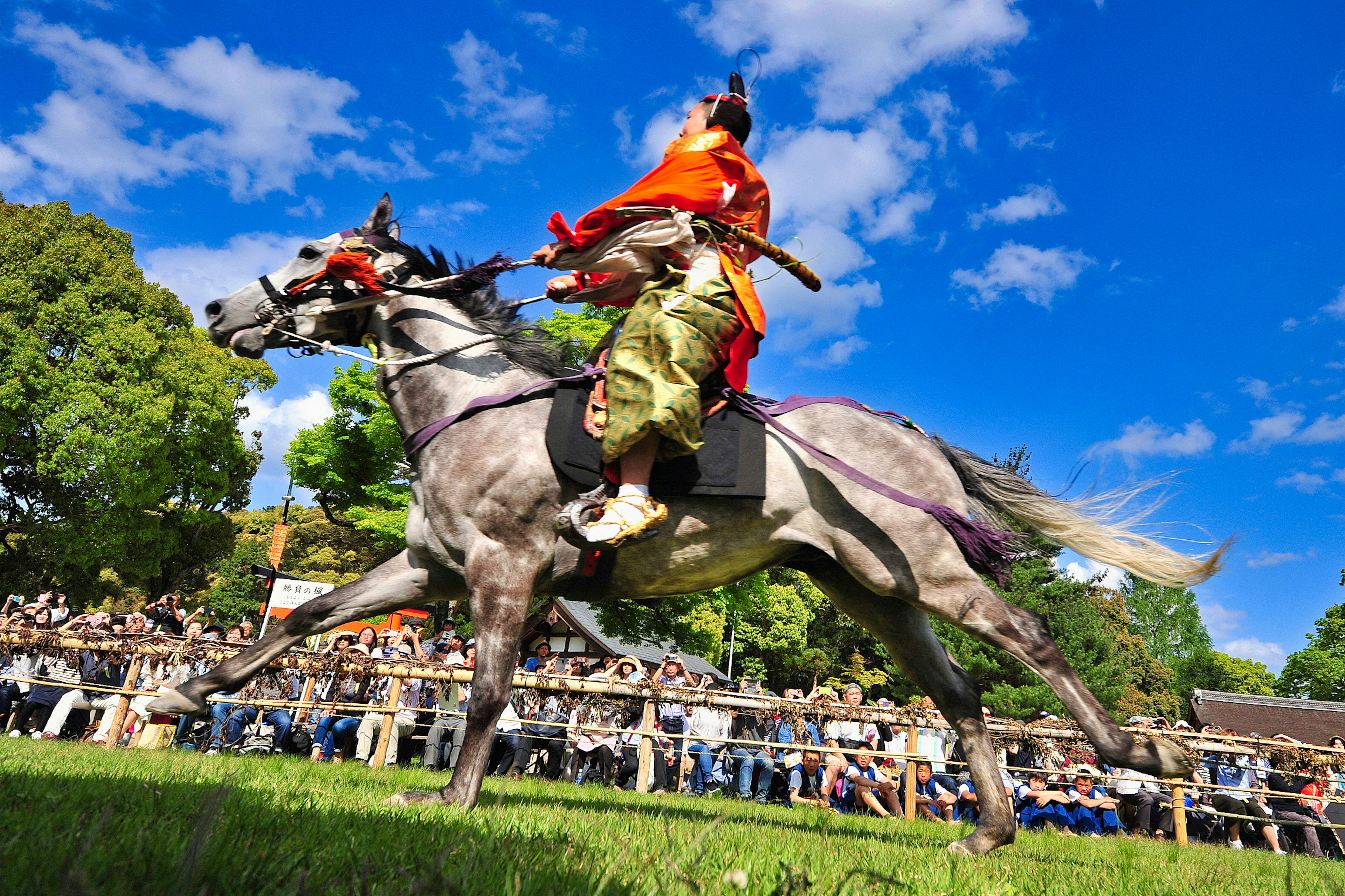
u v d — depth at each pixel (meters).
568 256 4.02
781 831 3.95
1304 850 10.20
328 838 2.14
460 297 4.28
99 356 24.62
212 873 1.48
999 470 4.22
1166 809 10.23
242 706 8.84
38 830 1.71
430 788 4.72
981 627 3.80
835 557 3.95
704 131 4.17
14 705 9.62
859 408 4.18
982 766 4.05
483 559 3.70
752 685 10.74
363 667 8.20
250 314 4.29
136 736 8.72
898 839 4.53
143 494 25.06
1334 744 11.42
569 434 3.72
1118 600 50.25
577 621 25.88
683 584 3.94
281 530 22.17
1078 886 2.81
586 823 3.24
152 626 10.77
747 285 3.96
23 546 26.28
